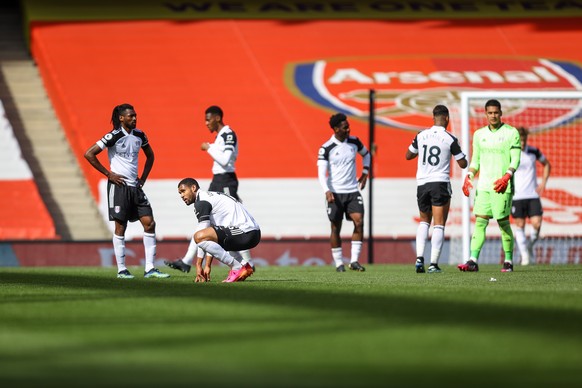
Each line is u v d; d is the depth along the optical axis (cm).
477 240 4769
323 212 7944
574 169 8394
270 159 8300
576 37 10056
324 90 9125
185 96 9000
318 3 10519
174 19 10081
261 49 9694
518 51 9819
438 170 4547
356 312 2383
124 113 4103
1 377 1445
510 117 8700
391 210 7950
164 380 1408
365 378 1434
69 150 8606
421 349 1728
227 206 3778
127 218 4244
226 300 2772
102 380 1412
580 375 1468
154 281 3906
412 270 5212
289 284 3584
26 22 9988
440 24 10231
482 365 1555
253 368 1518
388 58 9650
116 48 9581
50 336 1934
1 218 7500
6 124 8200
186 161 8269
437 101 8962
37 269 5788
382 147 8406
